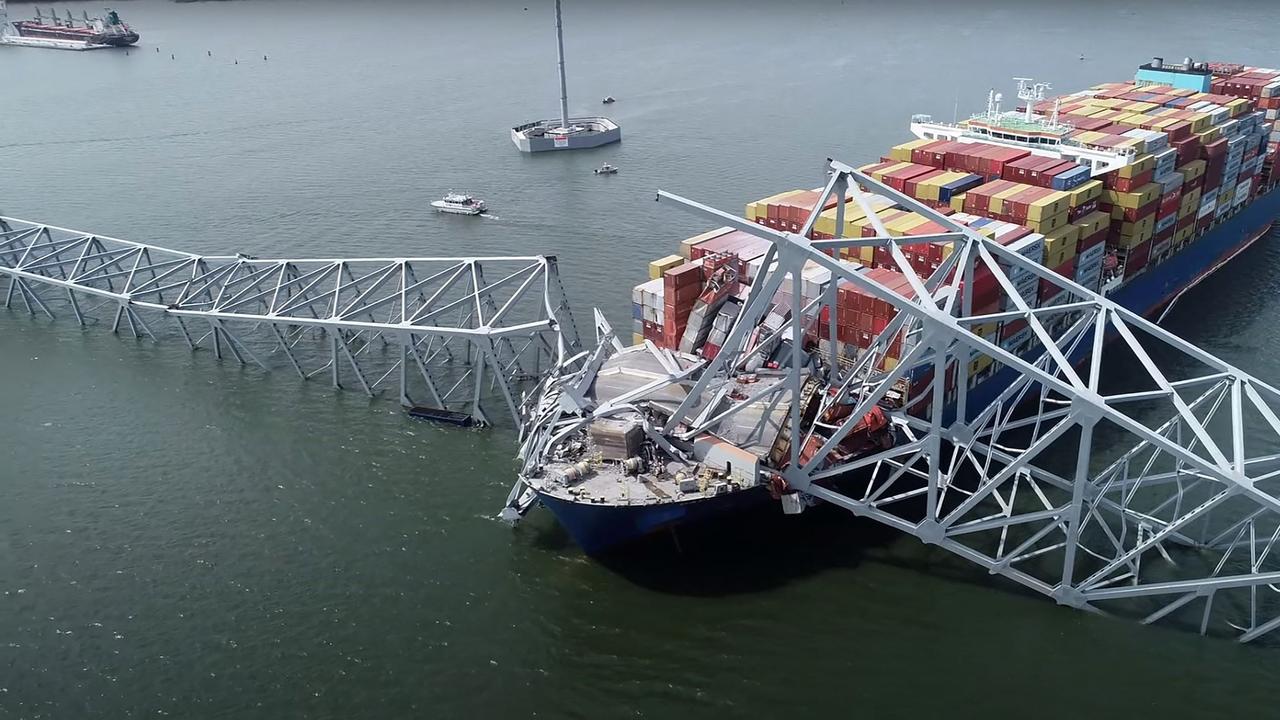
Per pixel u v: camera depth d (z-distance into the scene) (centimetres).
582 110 18712
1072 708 4253
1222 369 4931
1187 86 11412
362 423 6938
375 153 15412
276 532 5644
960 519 5644
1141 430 4250
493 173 13925
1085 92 11144
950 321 4425
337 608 4991
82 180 13875
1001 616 4825
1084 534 5484
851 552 5341
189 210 12294
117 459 6488
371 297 9381
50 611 5009
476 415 6844
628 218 11550
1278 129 10825
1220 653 4550
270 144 16212
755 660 4588
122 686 4497
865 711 4275
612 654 4647
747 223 4594
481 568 5284
